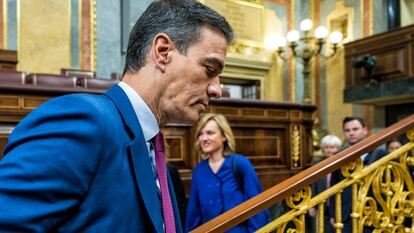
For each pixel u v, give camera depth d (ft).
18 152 1.92
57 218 1.90
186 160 12.59
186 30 2.48
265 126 15.28
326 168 4.66
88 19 20.12
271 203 4.13
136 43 2.56
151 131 2.53
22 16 18.65
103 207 2.06
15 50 17.76
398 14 23.56
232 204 6.92
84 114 2.08
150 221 2.24
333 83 27.27
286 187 4.29
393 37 19.97
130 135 2.32
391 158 5.54
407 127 5.64
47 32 19.21
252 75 27.02
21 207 1.79
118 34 20.75
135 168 2.25
